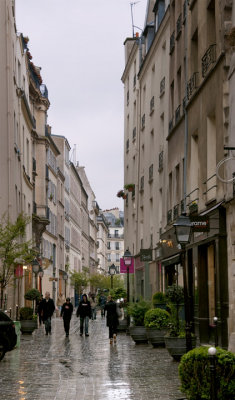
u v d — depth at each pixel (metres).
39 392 11.66
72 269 79.75
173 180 27.05
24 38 41.69
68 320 27.36
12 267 29.84
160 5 34.03
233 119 16.61
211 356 8.41
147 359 17.08
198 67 21.42
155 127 34.12
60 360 17.34
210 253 20.08
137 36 47.59
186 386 9.25
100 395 11.21
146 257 32.69
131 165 44.44
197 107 21.56
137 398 10.79
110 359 17.41
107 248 164.75
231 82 16.89
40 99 52.06
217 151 18.30
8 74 33.66
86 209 104.44
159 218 32.59
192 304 22.08
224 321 17.14
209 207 19.34
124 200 48.19
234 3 17.05
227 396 8.95
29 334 29.23
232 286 16.78
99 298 59.22
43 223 51.19
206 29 20.09
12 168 33.75
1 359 16.78
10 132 33.59
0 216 32.72
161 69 32.62
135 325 22.72
